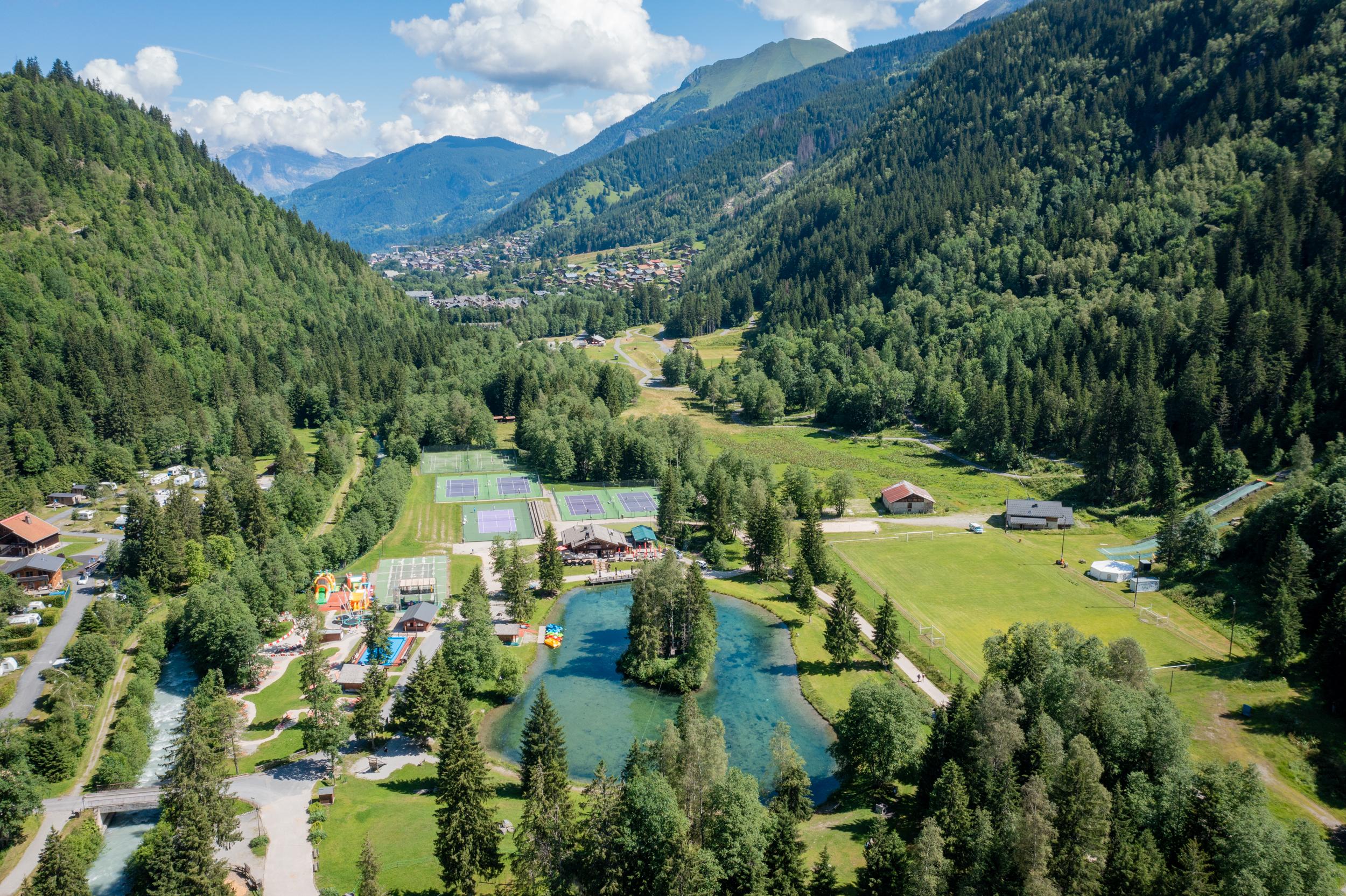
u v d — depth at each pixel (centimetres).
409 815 9512
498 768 10881
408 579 16925
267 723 11675
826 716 12156
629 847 7812
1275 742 10300
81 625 13338
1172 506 18512
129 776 10106
